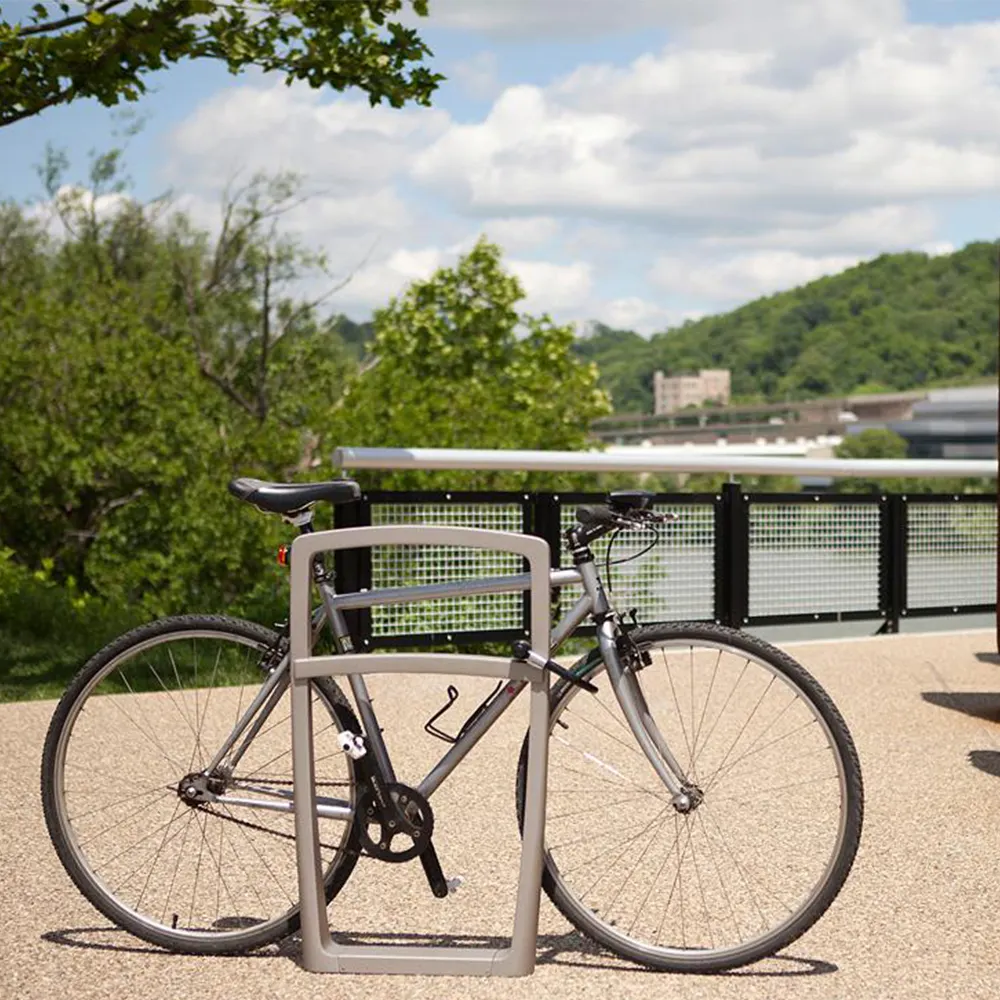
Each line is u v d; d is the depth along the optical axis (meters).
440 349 25.75
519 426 14.66
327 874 2.95
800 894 3.19
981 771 4.55
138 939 3.02
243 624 3.06
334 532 2.91
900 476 7.88
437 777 2.94
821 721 2.84
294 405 25.59
